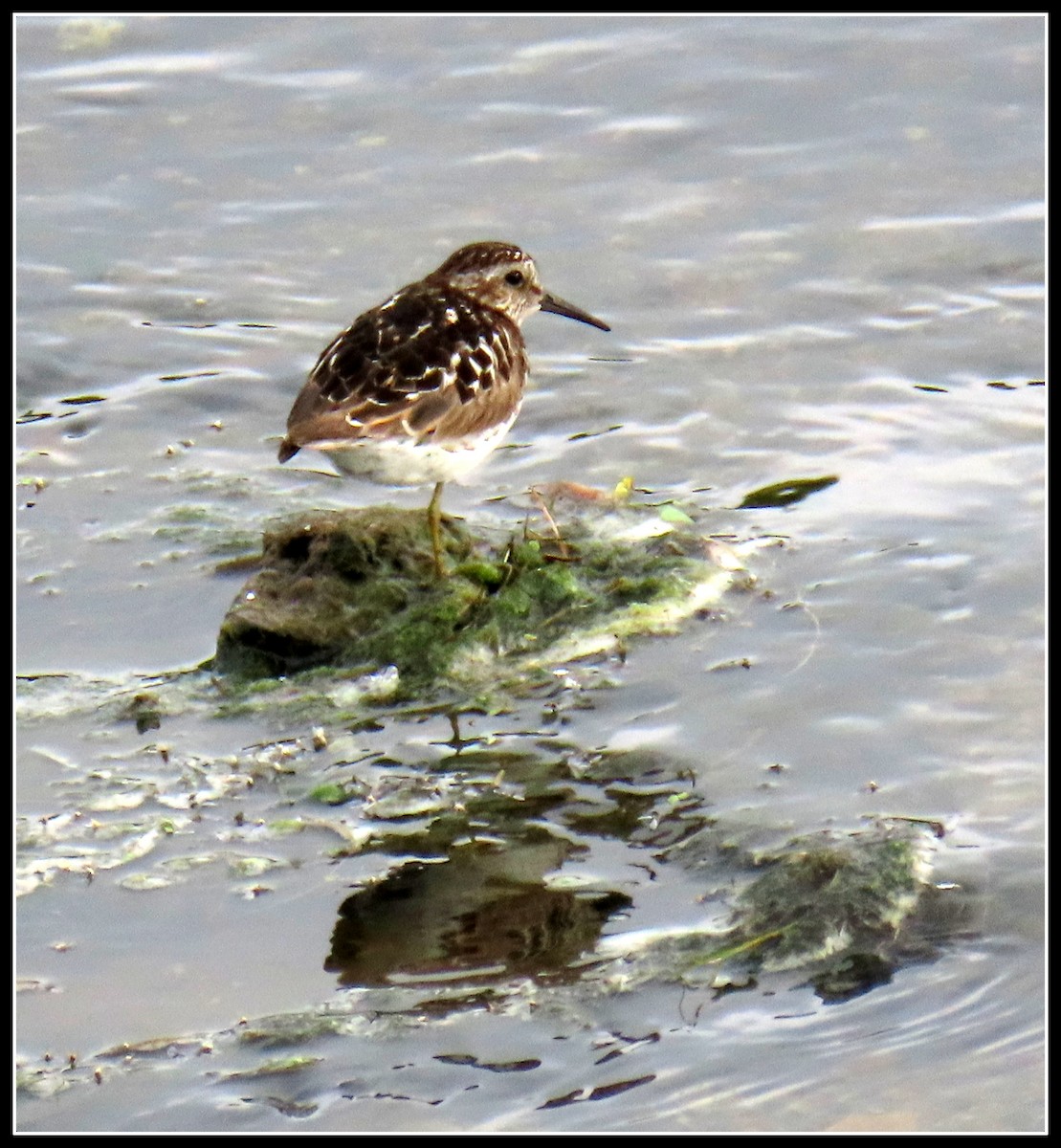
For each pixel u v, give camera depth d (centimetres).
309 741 1209
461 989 982
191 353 1697
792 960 996
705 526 1443
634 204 1861
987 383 1612
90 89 2028
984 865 1061
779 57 2052
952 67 2019
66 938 1026
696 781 1155
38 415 1617
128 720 1231
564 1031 950
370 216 1853
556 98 2008
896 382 1622
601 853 1091
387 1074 923
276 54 2089
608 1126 885
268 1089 915
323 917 1042
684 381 1642
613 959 1003
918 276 1748
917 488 1478
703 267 1775
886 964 992
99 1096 911
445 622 1304
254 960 1008
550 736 1209
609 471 1533
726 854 1083
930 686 1236
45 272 1784
